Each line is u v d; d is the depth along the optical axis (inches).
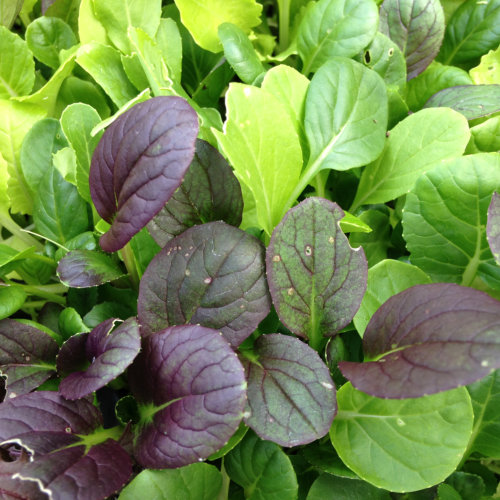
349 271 10.2
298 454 11.4
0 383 10.9
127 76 12.9
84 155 11.7
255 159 10.6
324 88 12.0
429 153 12.0
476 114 12.5
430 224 11.5
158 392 9.3
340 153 12.0
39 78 15.4
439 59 16.8
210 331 9.0
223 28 12.8
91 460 9.0
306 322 10.2
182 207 10.6
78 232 12.4
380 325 9.6
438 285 9.2
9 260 10.9
